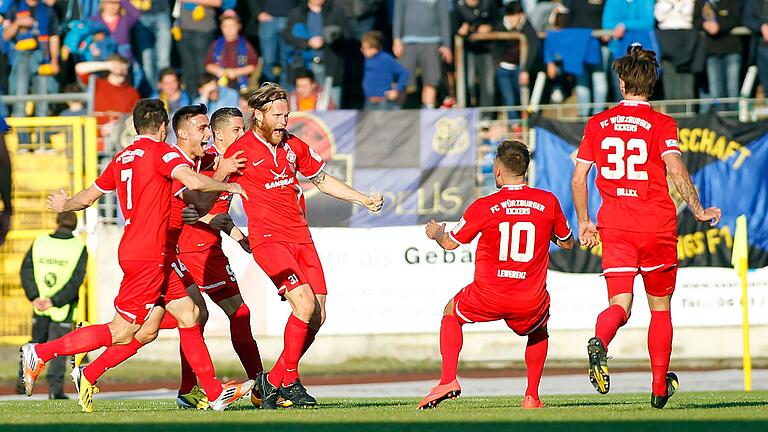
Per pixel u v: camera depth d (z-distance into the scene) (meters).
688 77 50.50
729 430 18.22
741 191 47.97
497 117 49.62
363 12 51.78
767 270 47.97
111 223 49.69
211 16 51.75
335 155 48.59
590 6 50.34
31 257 39.47
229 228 28.09
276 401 26.52
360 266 48.62
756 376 45.56
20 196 49.44
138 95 51.66
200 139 26.33
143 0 52.78
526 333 24.88
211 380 26.06
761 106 49.88
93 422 21.11
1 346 49.16
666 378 23.67
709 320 48.28
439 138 48.53
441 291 48.41
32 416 23.75
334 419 21.16
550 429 18.64
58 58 53.97
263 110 25.84
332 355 48.72
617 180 22.73
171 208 25.78
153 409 27.53
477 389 42.56
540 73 51.78
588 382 44.19
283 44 51.28
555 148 48.03
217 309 48.91
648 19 49.94
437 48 50.50
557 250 48.16
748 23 50.16
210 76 49.88
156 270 24.39
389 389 43.69
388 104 50.59
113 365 26.30
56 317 39.72
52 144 49.50
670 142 22.48
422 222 48.47
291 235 26.38
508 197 23.78
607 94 51.44
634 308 48.94
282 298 26.56
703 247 48.22
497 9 52.53
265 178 26.03
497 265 23.81
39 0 53.47
